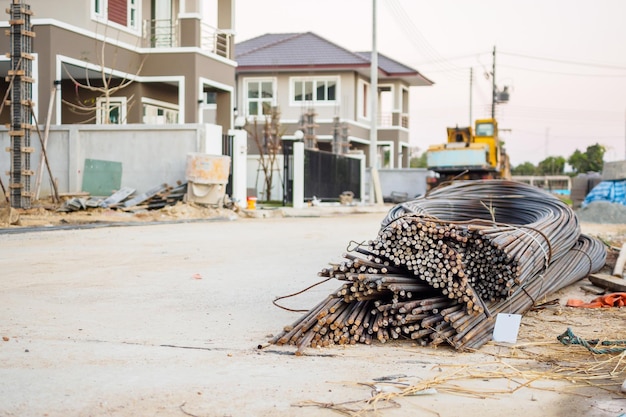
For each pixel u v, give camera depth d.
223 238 14.38
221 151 21.59
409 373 5.32
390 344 6.20
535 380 5.20
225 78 26.66
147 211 19.16
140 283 9.06
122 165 21.08
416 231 6.05
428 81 48.56
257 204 27.23
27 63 18.55
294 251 12.46
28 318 6.96
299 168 26.30
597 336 6.64
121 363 5.47
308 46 43.38
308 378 5.15
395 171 43.44
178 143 20.88
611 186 28.53
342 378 5.16
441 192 10.44
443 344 6.20
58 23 21.30
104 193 21.14
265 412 4.42
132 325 6.79
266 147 36.06
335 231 16.61
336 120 40.03
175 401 4.60
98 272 9.82
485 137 37.16
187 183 20.34
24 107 18.48
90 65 22.59
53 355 5.65
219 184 20.44
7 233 14.42
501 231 6.93
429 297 6.48
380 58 48.28
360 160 34.47
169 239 13.94
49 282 8.98
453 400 4.73
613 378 5.27
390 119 47.00
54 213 18.25
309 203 27.27
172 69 24.69
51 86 21.20
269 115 39.53
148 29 26.22
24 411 4.36
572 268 9.08
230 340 6.28
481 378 5.24
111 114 25.69
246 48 46.25
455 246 6.59
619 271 9.61
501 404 4.67
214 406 4.52
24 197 18.41
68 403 4.52
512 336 6.39
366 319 6.25
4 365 5.34
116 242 13.23
